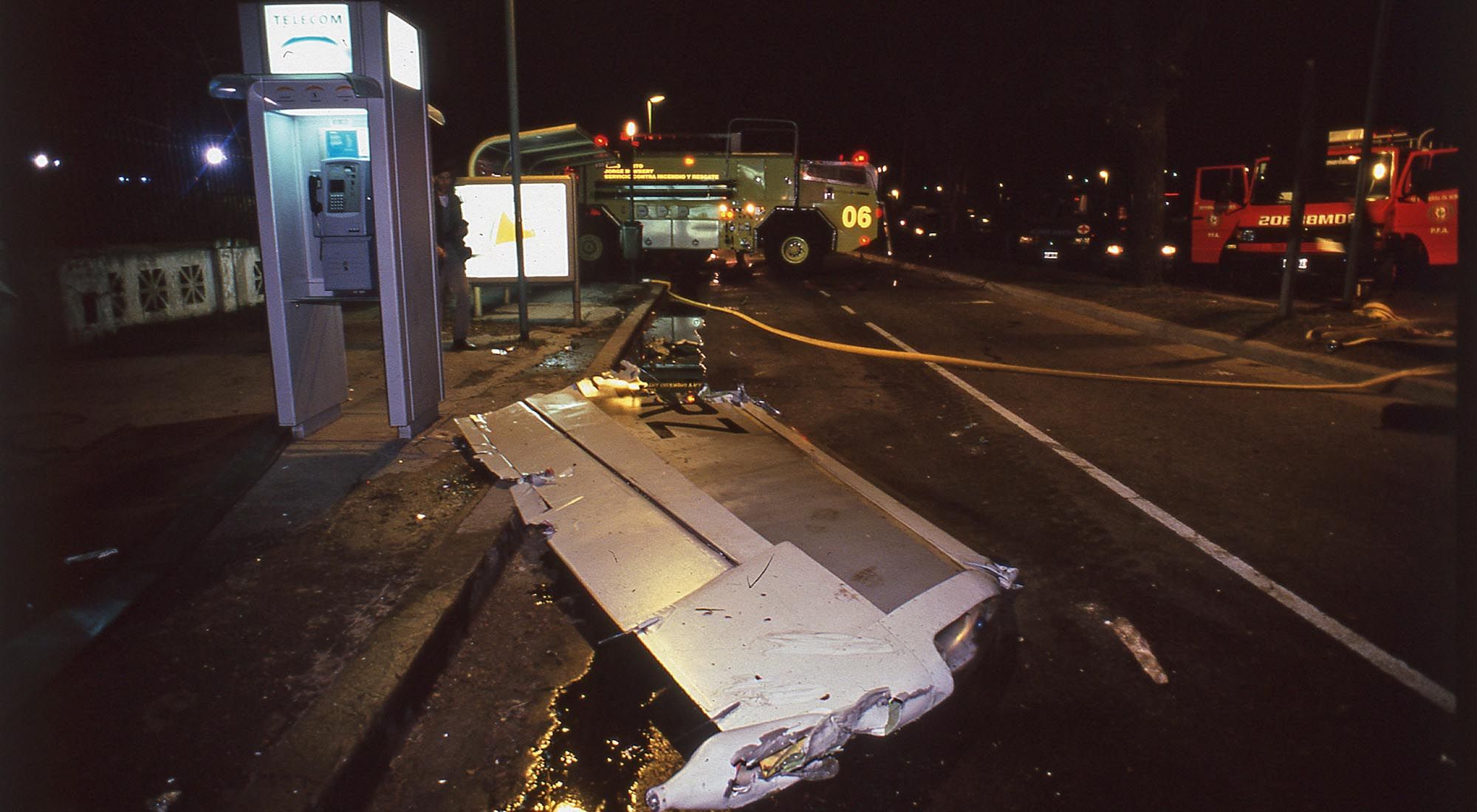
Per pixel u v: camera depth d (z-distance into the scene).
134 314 10.64
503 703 3.50
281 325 6.07
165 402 7.18
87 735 2.96
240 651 3.48
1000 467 6.47
